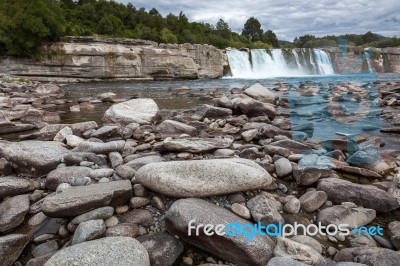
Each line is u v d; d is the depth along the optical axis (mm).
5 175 5449
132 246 3148
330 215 4133
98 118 12602
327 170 5266
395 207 4324
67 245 3707
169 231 3791
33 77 43688
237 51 52688
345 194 4559
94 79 44969
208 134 8859
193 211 3648
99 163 5902
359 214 4172
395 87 18234
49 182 4949
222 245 3391
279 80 35469
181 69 48625
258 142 7961
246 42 121625
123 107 11008
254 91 13328
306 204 4383
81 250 2982
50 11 49562
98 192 4141
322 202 4496
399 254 3229
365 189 4516
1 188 4688
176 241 3650
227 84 33125
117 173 5047
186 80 46438
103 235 3717
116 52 45531
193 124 9641
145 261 3100
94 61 44531
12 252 3477
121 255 2994
